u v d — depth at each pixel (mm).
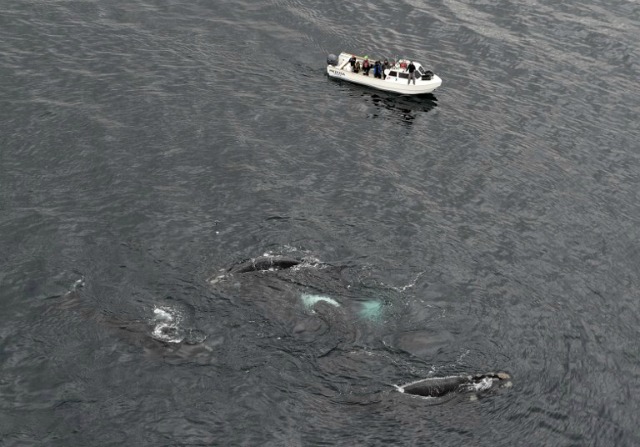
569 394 86125
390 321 92938
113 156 117438
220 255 100562
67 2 159375
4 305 91500
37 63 138375
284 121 131125
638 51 160875
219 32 156625
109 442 77938
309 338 89625
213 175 115875
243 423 80625
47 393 82062
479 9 173125
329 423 81062
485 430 81312
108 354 86250
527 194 118812
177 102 132500
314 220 108562
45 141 119000
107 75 137750
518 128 135375
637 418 84188
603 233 112125
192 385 83812
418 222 110312
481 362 89000
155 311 91562
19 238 100812
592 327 95500
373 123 133875
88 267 97312
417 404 83062
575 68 154375
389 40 160125
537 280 102062
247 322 90875
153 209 107812
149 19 157625
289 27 161375
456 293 98312
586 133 135250
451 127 134375
